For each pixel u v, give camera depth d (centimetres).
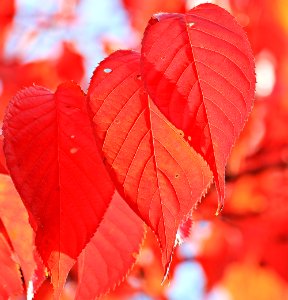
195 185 48
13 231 54
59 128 50
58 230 49
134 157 48
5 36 127
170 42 47
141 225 55
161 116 48
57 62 129
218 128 46
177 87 47
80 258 55
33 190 49
